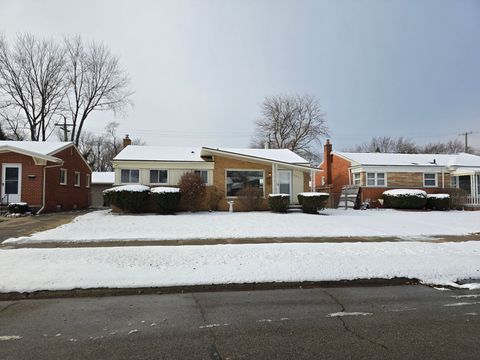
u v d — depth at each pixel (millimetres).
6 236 11242
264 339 4195
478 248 9602
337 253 8656
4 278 6445
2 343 4078
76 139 38531
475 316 5066
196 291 6492
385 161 28844
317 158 49281
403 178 28109
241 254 8422
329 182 33156
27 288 6117
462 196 26297
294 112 49312
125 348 3938
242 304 5680
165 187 19734
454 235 12695
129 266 7340
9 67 34594
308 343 4070
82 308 5449
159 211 19156
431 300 5918
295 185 22875
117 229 13094
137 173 21219
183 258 7984
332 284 6902
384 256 8469
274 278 6883
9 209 17688
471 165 28672
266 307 5516
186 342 4105
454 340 4156
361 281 7008
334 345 4012
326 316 5074
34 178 18859
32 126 36000
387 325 4676
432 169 28562
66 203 22781
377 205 27125
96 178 39188
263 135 49875
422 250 9188
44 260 7594
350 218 18188
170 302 5793
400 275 7230
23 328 4578
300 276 7016
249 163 21953
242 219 16359
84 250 8469
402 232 13266
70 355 3752
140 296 6176
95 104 39188
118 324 4738
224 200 21391
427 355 3752
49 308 5449
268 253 8547
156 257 8008
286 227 14078
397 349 3902
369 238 11766
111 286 6320
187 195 19891
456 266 7809
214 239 11188
